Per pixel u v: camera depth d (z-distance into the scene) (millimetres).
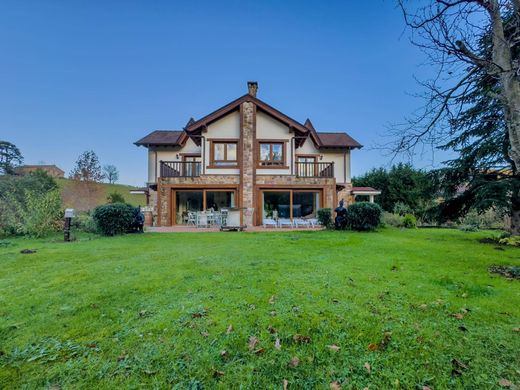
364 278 4508
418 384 2057
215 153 16188
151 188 18172
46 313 3291
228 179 15766
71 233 11344
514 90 4617
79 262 5895
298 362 2322
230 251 6973
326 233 10984
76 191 23641
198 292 3916
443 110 5672
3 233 10523
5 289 4156
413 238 9672
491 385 2035
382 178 24500
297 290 3939
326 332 2766
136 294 3875
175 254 6633
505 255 6520
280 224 14320
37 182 15672
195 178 15633
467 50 4586
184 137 18938
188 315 3172
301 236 10008
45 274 4973
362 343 2576
